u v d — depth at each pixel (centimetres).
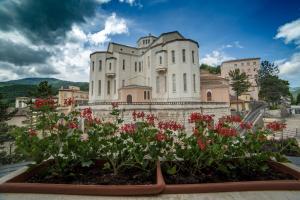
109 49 4453
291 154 647
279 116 3750
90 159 398
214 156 361
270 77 5562
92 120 444
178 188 306
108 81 3938
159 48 3619
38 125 396
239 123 483
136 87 3375
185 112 2562
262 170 380
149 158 411
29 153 347
